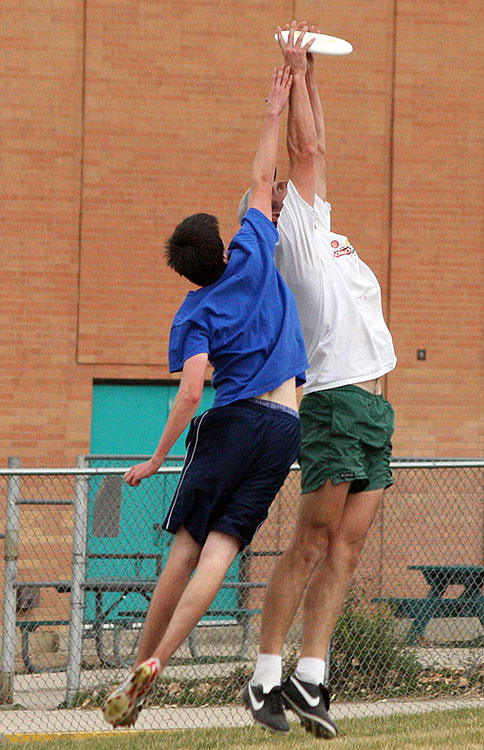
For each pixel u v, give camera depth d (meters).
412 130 41.22
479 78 41.72
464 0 41.72
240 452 14.15
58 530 35.81
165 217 39.34
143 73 39.38
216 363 14.45
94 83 39.06
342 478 15.51
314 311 15.97
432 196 41.25
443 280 41.19
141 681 12.96
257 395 14.31
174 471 23.75
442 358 40.97
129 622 27.00
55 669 28.92
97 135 39.03
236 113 39.91
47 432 38.16
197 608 13.52
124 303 38.97
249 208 15.28
